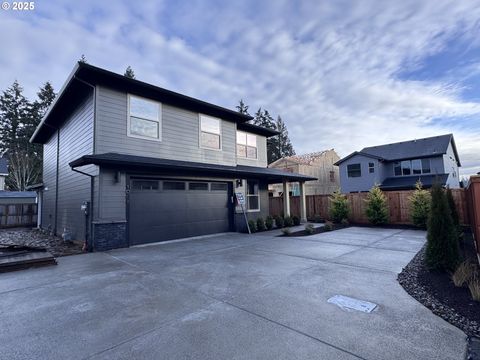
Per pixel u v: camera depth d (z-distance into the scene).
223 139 11.82
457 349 2.45
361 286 4.24
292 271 5.17
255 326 2.96
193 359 2.36
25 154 26.67
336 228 12.27
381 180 22.83
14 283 4.70
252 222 11.40
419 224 11.70
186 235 9.66
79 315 3.33
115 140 8.38
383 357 2.33
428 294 3.83
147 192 8.72
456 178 26.14
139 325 3.04
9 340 2.76
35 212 16.66
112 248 7.75
